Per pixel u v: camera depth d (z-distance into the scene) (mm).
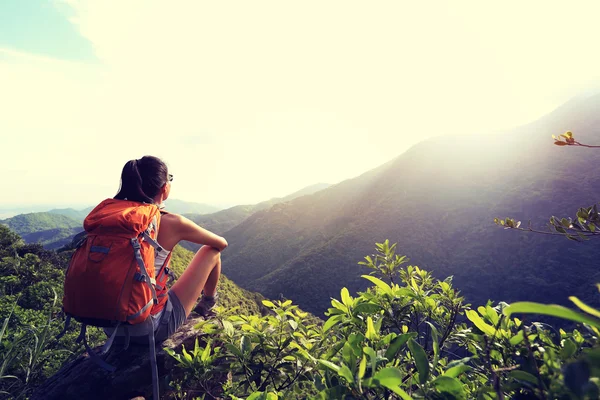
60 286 14086
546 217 112000
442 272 112000
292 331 1871
